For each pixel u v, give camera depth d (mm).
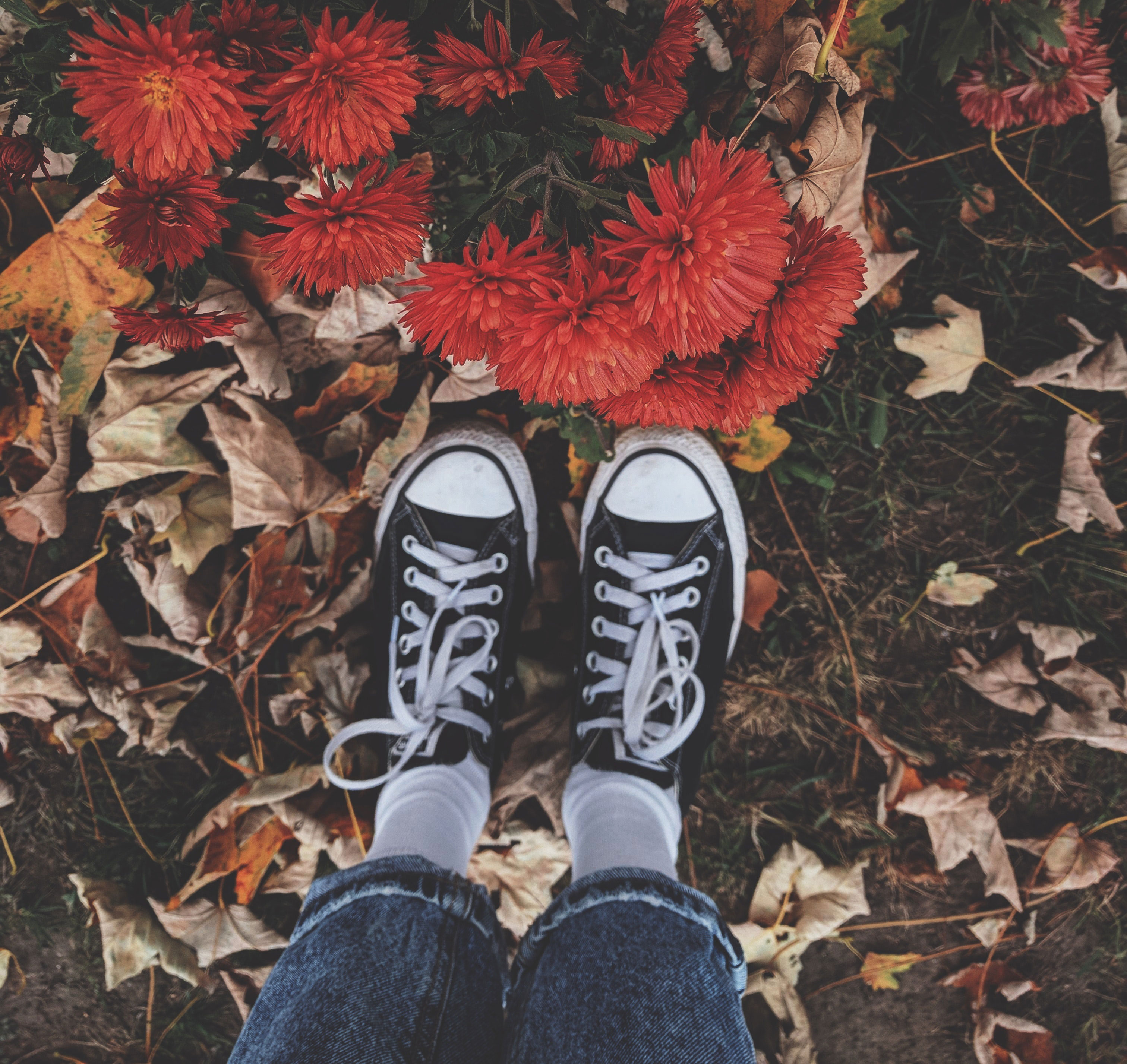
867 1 924
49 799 1248
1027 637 1273
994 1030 1318
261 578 1109
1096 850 1280
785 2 755
